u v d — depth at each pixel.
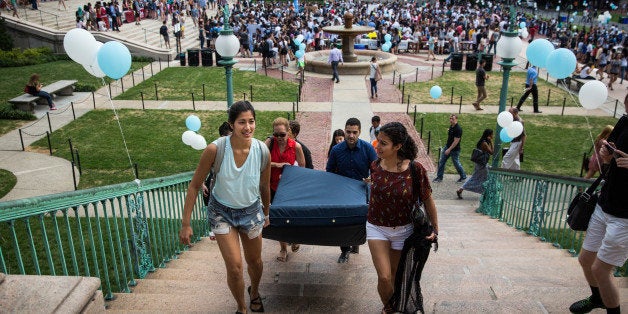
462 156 14.21
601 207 3.63
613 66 22.22
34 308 2.60
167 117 17.16
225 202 3.77
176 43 30.75
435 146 14.99
